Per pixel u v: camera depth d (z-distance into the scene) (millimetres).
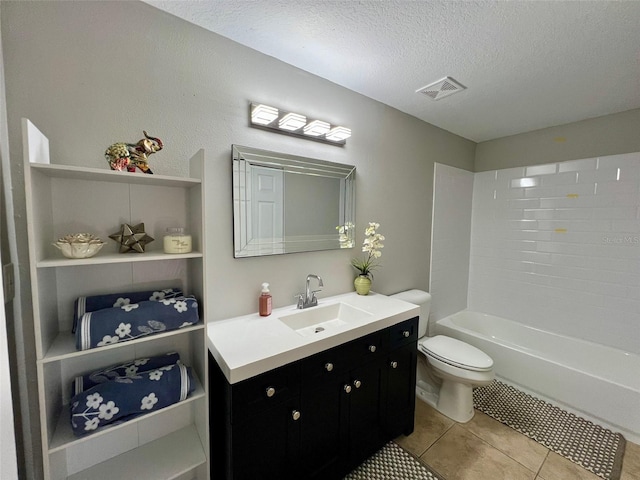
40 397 845
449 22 1228
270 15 1207
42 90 994
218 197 1394
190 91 1283
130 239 1078
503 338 2768
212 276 1403
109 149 1008
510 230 2750
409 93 1906
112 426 955
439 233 2645
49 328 950
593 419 1862
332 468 1332
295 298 1724
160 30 1196
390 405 1579
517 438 1732
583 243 2336
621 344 2189
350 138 1896
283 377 1128
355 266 2000
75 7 1035
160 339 1265
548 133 2506
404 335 1619
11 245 966
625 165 2129
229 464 1055
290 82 1586
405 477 1461
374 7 1150
